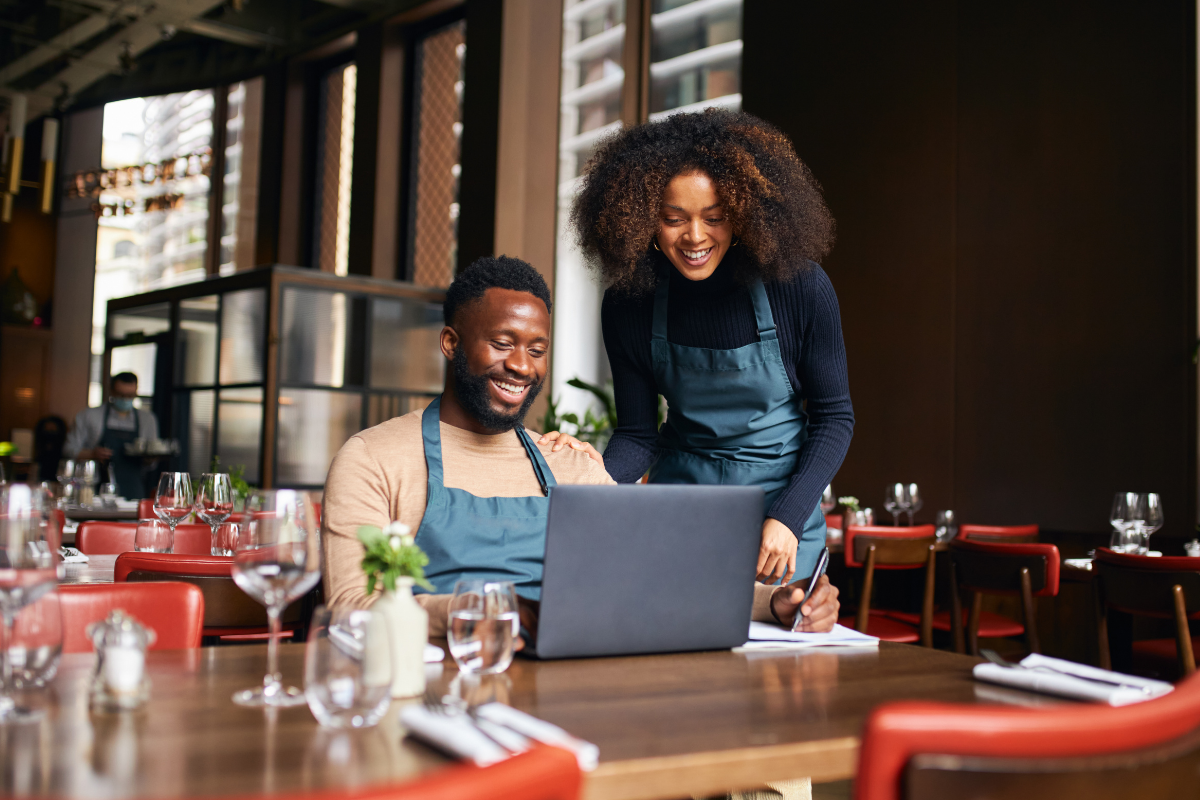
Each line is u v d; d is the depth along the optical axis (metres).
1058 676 1.10
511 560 1.55
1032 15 4.90
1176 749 0.71
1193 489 4.27
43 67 9.51
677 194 1.77
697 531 1.27
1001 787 0.66
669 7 6.66
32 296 10.96
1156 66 4.46
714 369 2.01
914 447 5.23
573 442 1.81
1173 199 4.39
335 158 8.83
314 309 6.53
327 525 1.52
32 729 0.89
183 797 0.72
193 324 7.06
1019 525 4.82
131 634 0.98
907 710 0.67
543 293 1.68
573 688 1.09
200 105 9.85
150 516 3.64
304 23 8.56
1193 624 3.59
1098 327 4.61
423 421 1.64
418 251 7.86
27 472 10.45
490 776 0.56
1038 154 4.85
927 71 5.29
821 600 1.46
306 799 0.52
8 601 0.97
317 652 0.91
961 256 5.11
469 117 7.11
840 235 5.61
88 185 9.84
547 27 7.10
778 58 5.95
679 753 0.84
